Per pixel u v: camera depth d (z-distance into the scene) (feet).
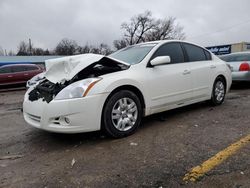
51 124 12.17
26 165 10.77
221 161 10.19
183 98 16.61
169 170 9.69
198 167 9.78
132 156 11.09
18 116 20.52
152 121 16.35
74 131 12.01
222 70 19.98
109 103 12.85
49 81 13.97
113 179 9.24
